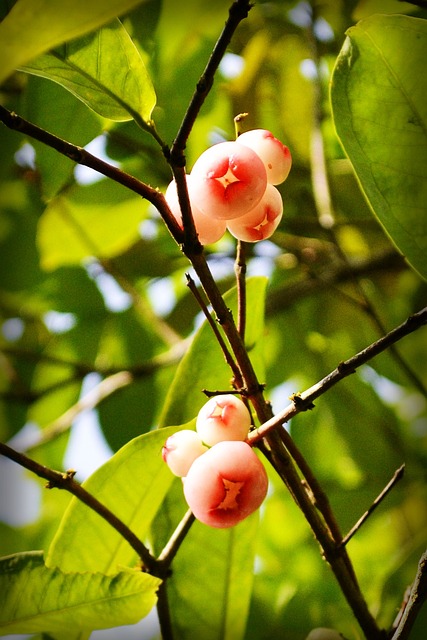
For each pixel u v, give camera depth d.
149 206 1.00
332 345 1.14
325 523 0.69
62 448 1.16
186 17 0.86
